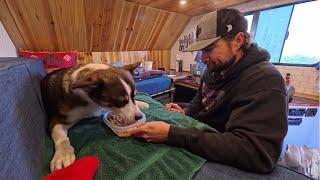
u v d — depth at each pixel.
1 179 0.30
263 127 0.67
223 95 0.97
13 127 0.43
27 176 0.43
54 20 2.18
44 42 2.43
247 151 0.64
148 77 2.95
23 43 2.33
